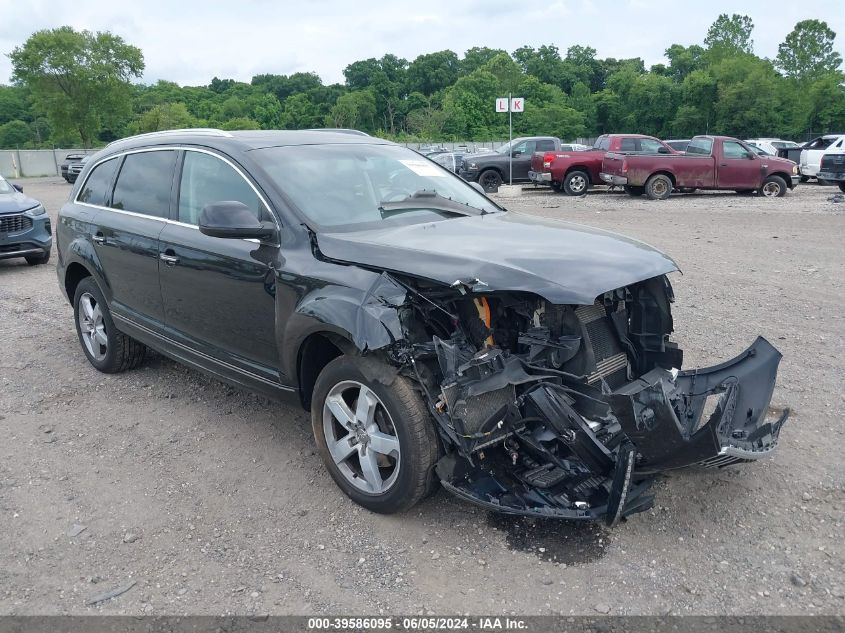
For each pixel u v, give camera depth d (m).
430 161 5.24
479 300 3.54
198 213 4.53
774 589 3.04
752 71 84.06
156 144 5.09
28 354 6.43
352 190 4.31
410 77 137.38
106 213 5.40
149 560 3.39
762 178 20.36
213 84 147.50
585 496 3.22
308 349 3.84
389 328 3.25
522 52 142.38
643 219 15.41
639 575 3.15
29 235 10.41
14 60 49.75
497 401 3.29
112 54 50.88
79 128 51.59
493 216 4.52
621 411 3.05
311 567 3.30
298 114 123.44
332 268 3.65
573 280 3.27
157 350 5.13
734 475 3.96
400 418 3.34
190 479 4.14
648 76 102.50
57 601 3.11
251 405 5.19
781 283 8.48
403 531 3.55
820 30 89.81
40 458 4.43
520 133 101.69
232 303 4.22
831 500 3.70
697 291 8.12
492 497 3.28
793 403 4.88
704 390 3.98
